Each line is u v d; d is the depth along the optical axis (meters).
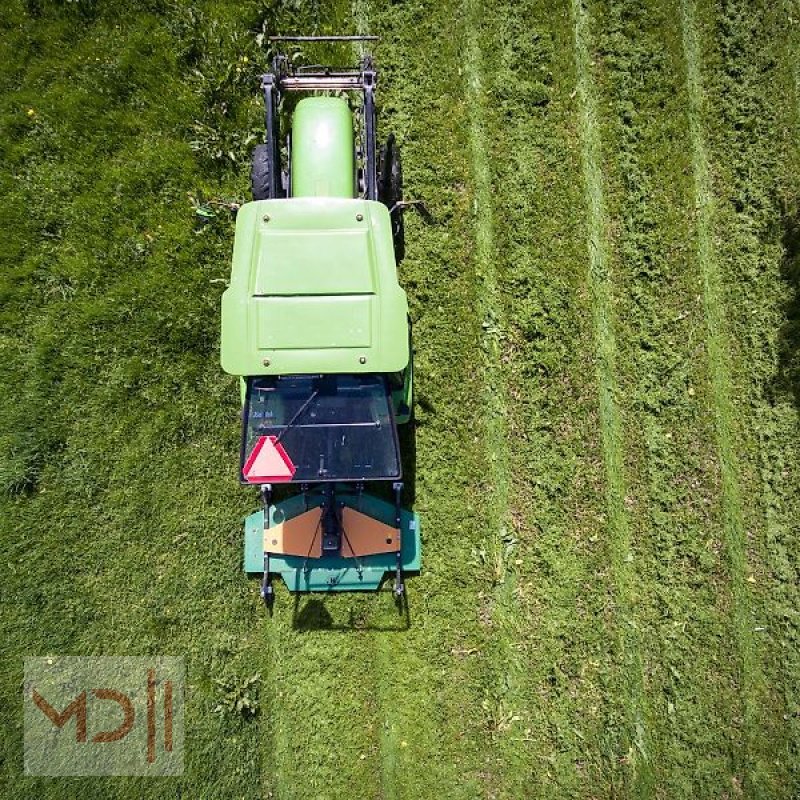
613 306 7.58
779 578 7.28
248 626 7.03
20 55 7.45
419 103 7.70
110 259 7.31
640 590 7.25
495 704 7.07
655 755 7.05
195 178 7.50
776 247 7.68
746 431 7.47
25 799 6.61
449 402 7.39
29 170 7.37
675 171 7.71
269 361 5.20
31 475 6.98
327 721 6.96
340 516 6.82
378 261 5.36
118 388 7.18
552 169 7.67
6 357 7.13
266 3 7.71
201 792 6.76
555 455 7.34
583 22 7.86
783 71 7.82
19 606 6.85
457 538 7.23
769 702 7.14
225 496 7.17
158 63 7.54
